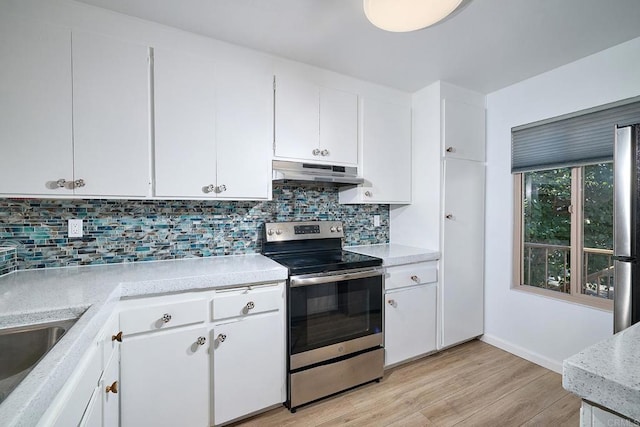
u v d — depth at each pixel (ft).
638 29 5.67
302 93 6.91
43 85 4.56
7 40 4.36
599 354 1.92
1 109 4.33
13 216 5.23
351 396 6.40
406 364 7.68
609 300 6.61
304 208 8.11
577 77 6.88
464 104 8.37
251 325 5.46
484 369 7.42
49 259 5.49
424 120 8.34
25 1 4.45
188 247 6.67
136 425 4.56
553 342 7.36
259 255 7.22
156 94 5.38
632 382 1.57
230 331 5.27
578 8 5.03
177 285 4.82
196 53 5.75
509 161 8.32
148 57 5.32
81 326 2.98
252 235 7.38
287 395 5.86
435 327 7.88
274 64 6.57
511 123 8.25
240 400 5.37
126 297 4.54
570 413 5.84
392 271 7.18
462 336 8.36
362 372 6.57
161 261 6.31
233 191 6.10
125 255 6.08
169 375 4.80
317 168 7.00
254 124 6.32
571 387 1.82
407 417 5.75
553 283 7.80
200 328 5.05
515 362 7.74
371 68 7.22
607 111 6.43
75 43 4.76
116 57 5.06
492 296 8.72
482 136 8.75
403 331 7.34
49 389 2.08
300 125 6.88
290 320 5.74
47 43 4.58
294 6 4.98
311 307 5.96
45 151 4.59
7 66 4.36
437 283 7.95
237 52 6.15
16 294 3.94
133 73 5.19
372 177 7.98
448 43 6.15
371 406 6.07
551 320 7.40
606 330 6.45
